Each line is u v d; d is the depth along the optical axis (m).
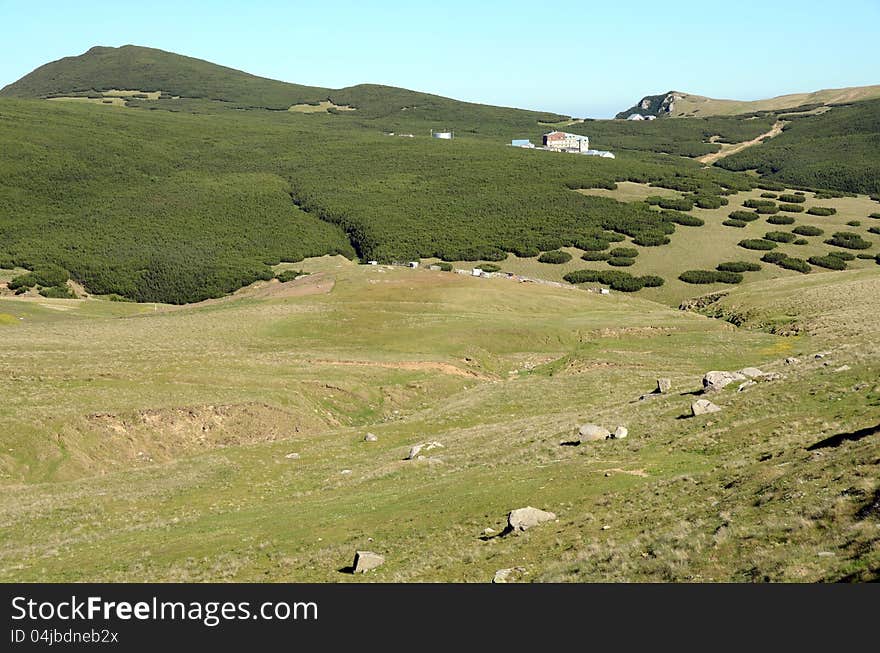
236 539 28.73
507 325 80.56
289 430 51.41
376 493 33.28
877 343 43.12
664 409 38.94
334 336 76.50
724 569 17.00
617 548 19.97
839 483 19.50
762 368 45.09
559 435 38.16
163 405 49.03
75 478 41.97
